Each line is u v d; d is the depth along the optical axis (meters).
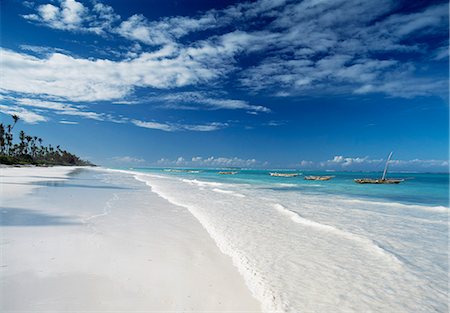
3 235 8.23
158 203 17.08
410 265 7.18
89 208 13.87
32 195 17.52
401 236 10.09
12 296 4.71
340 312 4.84
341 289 5.72
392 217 13.68
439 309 5.07
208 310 4.67
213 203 17.58
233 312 4.66
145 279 5.72
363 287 5.85
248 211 14.65
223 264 6.85
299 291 5.55
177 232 9.88
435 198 24.22
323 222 12.26
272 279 6.07
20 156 103.88
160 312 4.51
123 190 24.81
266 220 12.32
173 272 6.19
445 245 8.98
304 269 6.71
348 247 8.46
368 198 23.12
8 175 36.72
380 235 10.22
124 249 7.58
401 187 37.66
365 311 4.90
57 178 36.78
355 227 11.40
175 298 5.02
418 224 12.11
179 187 30.16
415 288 5.88
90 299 4.76
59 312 4.31
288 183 43.00
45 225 9.73
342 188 34.06
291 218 12.80
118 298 4.87
